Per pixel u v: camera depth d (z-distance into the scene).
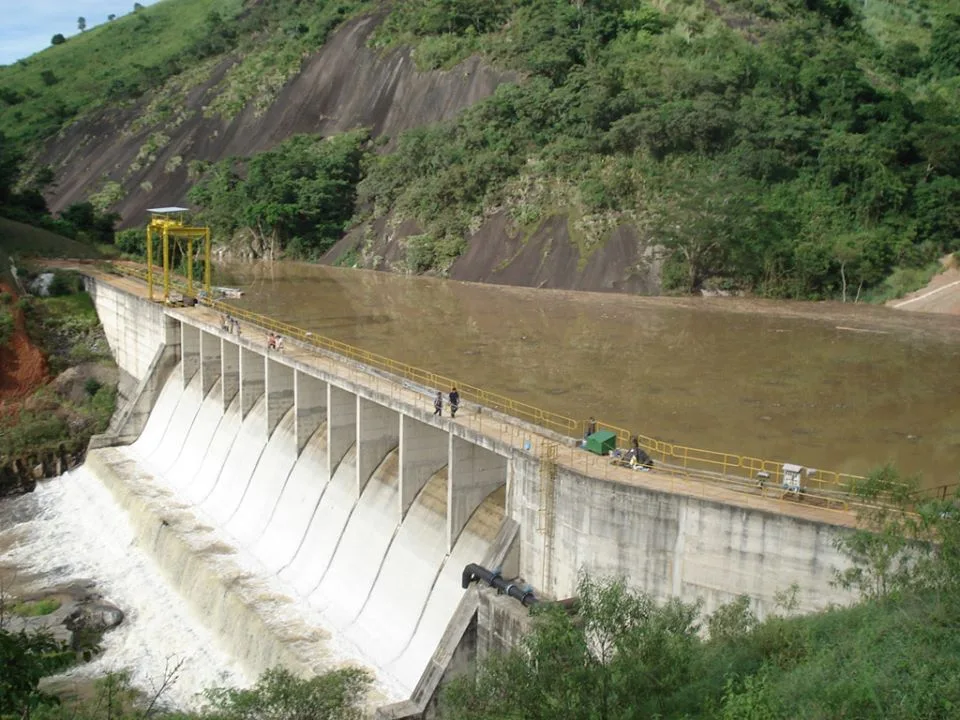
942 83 162.38
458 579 43.59
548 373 76.50
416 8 195.00
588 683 24.06
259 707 33.53
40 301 93.94
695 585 35.00
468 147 147.12
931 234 119.56
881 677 24.17
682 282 118.06
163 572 58.72
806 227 119.25
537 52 157.75
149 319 82.38
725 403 67.31
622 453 40.16
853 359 81.62
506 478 45.66
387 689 42.47
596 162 133.12
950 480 51.25
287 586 52.81
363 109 183.88
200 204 174.38
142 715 38.31
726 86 135.88
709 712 24.33
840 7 177.38
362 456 52.81
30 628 50.56
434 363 79.88
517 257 130.50
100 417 81.69
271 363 62.59
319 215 158.50
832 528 31.52
